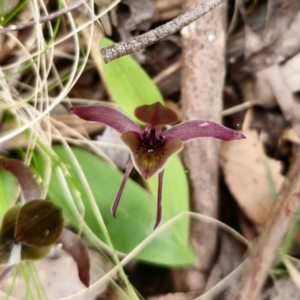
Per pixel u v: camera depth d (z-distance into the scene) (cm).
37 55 25
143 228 24
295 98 26
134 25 26
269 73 26
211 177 25
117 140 26
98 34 26
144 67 27
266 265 24
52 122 26
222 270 25
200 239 25
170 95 27
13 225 22
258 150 26
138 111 22
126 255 24
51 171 25
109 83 24
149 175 21
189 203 25
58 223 22
